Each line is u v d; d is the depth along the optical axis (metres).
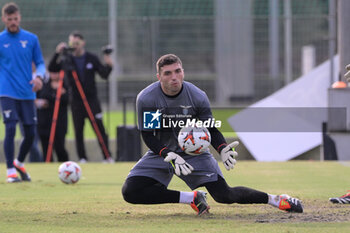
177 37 50.62
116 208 17.97
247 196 15.63
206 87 53.97
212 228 14.21
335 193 21.16
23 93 25.56
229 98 53.53
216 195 15.70
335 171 29.05
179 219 15.72
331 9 41.72
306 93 40.31
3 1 64.38
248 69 53.44
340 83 34.09
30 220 15.78
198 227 14.40
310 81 41.06
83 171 30.08
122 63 52.03
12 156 25.72
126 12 70.25
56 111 36.62
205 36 52.47
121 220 15.66
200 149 15.58
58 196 21.00
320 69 41.88
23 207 18.28
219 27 53.41
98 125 36.16
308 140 37.72
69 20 51.22
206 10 60.44
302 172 28.69
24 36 25.73
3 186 24.14
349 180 25.53
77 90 35.72
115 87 52.62
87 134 60.34
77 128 36.03
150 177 15.88
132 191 15.88
